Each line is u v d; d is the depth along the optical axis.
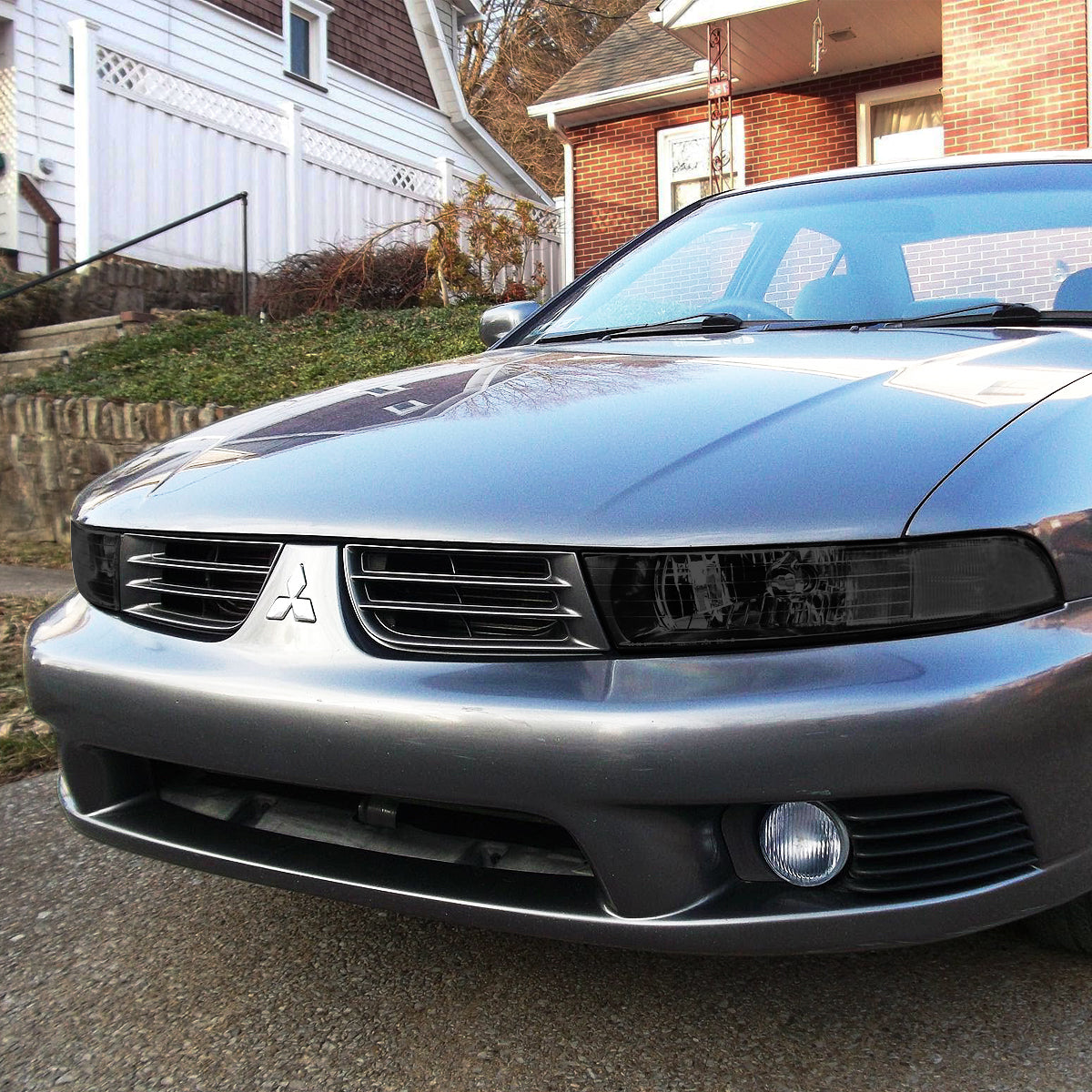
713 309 2.63
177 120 10.50
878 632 1.45
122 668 1.74
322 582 1.62
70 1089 1.67
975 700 1.41
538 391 2.01
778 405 1.76
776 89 12.37
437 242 10.79
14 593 5.32
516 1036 1.74
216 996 1.90
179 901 2.27
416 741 1.49
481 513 1.57
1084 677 1.47
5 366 8.72
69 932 2.15
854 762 1.40
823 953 1.48
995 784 1.45
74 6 11.37
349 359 7.76
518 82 29.28
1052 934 1.84
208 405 6.71
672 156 13.35
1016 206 2.58
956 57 9.22
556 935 1.51
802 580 1.45
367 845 1.66
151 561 1.82
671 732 1.41
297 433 2.02
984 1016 1.73
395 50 16.05
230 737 1.62
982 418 1.64
